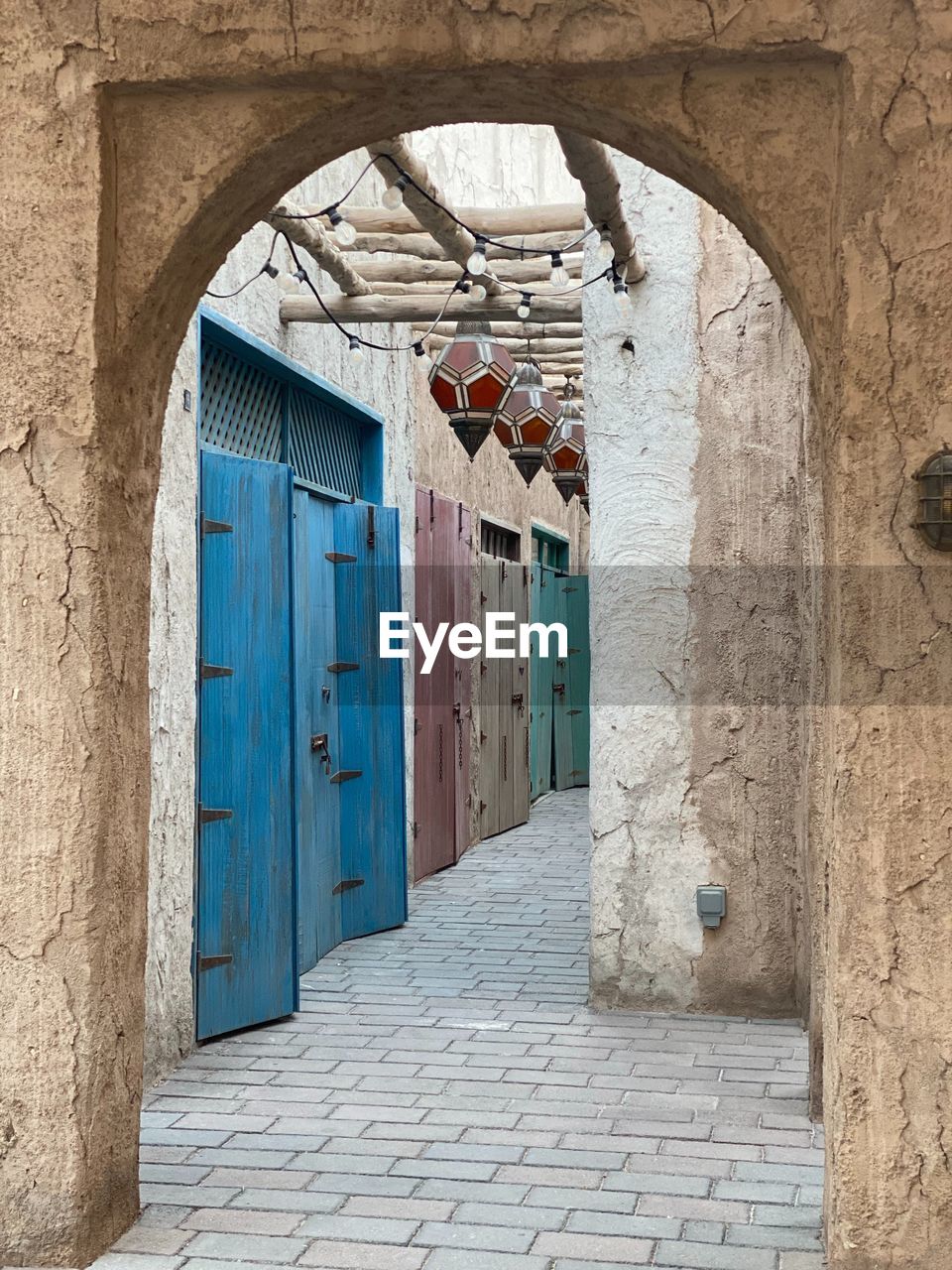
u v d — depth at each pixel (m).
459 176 9.41
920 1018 3.57
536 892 10.20
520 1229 4.17
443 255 7.39
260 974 6.51
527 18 3.62
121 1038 4.11
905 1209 3.58
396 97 3.83
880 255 3.55
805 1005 6.50
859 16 3.53
